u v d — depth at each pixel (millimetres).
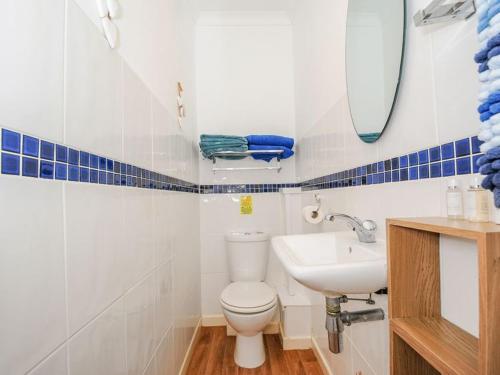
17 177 463
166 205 1331
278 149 2061
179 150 1628
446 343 564
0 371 422
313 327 1823
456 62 632
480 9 448
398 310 668
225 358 1787
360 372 1123
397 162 862
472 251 598
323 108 1561
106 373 738
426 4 724
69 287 593
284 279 2203
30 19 500
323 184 1565
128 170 916
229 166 2266
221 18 2297
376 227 977
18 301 459
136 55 1007
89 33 696
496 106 423
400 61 821
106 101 778
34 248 497
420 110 753
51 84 552
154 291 1138
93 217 696
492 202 542
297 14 2154
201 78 2299
